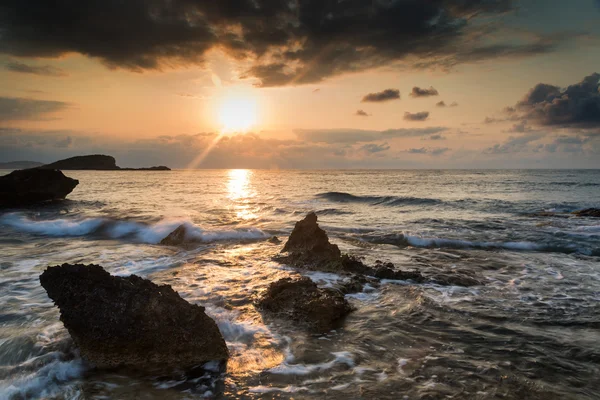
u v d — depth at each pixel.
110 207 26.78
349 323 6.53
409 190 44.62
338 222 19.58
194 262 11.19
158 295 5.52
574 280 9.36
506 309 7.19
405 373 4.79
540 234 15.48
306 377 4.73
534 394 4.27
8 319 6.57
